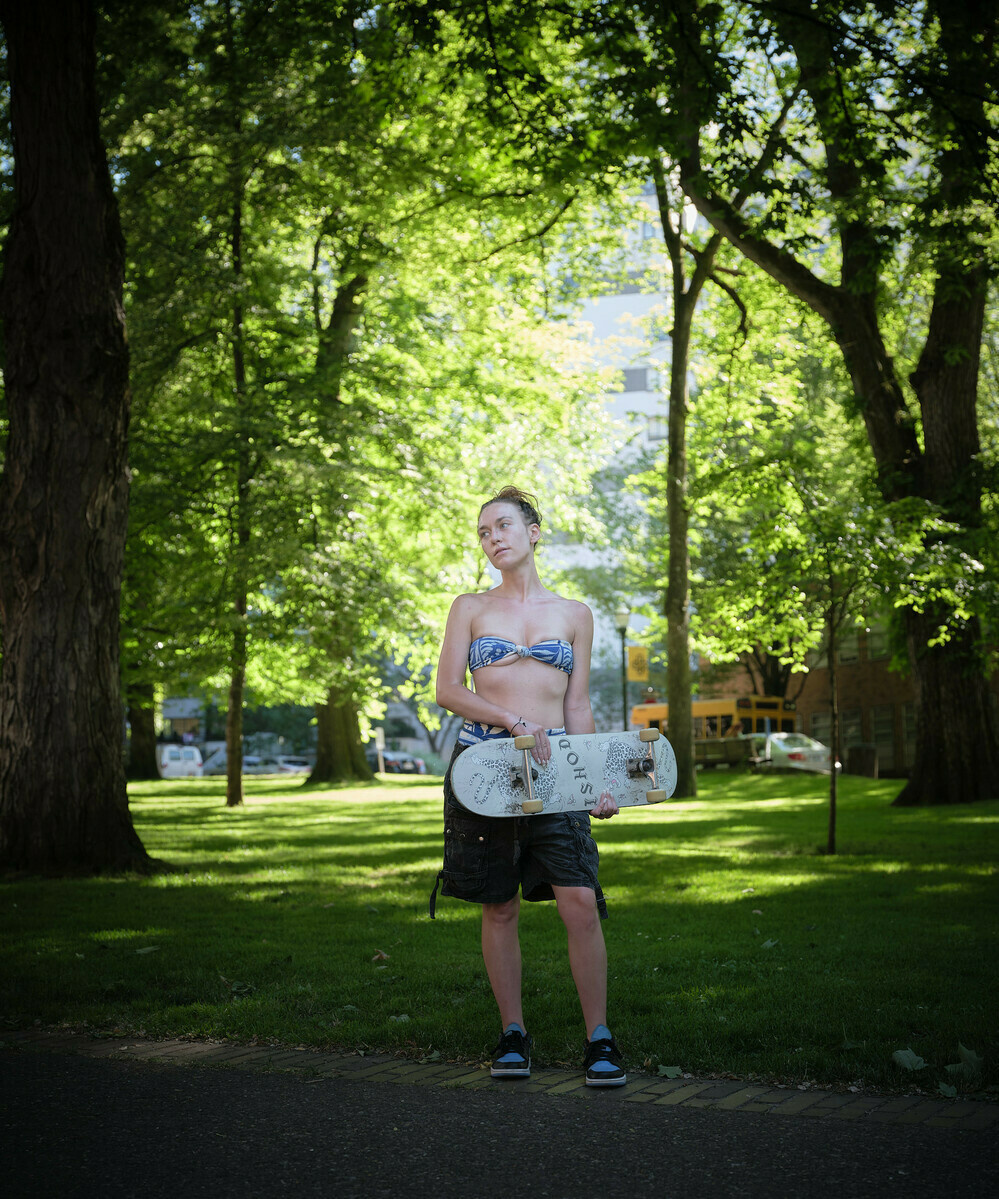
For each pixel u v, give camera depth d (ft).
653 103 48.19
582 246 89.20
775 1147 10.28
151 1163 10.16
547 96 51.19
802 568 38.68
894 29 48.47
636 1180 9.56
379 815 66.13
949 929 22.38
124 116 60.44
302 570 65.41
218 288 64.64
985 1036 13.64
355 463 68.59
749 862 36.52
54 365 33.88
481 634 14.32
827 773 112.57
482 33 47.70
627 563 139.85
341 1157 10.27
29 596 34.14
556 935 22.56
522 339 89.61
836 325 64.64
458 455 82.99
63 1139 10.84
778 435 91.71
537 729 13.53
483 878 13.51
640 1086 12.44
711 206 65.57
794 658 49.85
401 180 64.08
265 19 51.57
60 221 33.94
